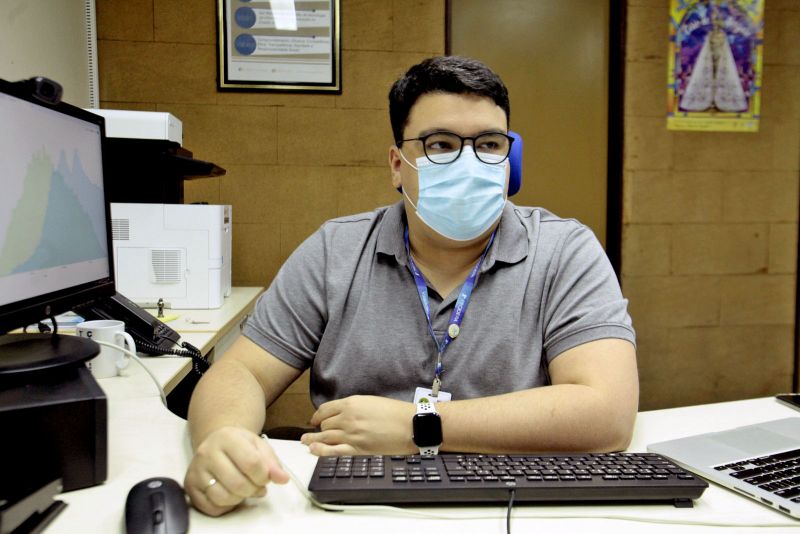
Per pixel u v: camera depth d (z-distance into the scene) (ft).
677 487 2.03
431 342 3.41
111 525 1.86
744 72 8.89
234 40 8.05
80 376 2.31
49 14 6.64
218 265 6.03
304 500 2.08
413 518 1.95
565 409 2.51
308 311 3.57
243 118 8.20
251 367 3.31
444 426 2.45
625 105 8.67
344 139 8.36
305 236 8.44
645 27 8.59
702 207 9.00
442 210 3.34
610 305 3.13
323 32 8.17
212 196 8.26
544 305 3.40
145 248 5.90
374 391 3.44
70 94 7.19
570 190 8.94
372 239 3.72
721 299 9.17
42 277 2.63
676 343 9.12
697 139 8.89
